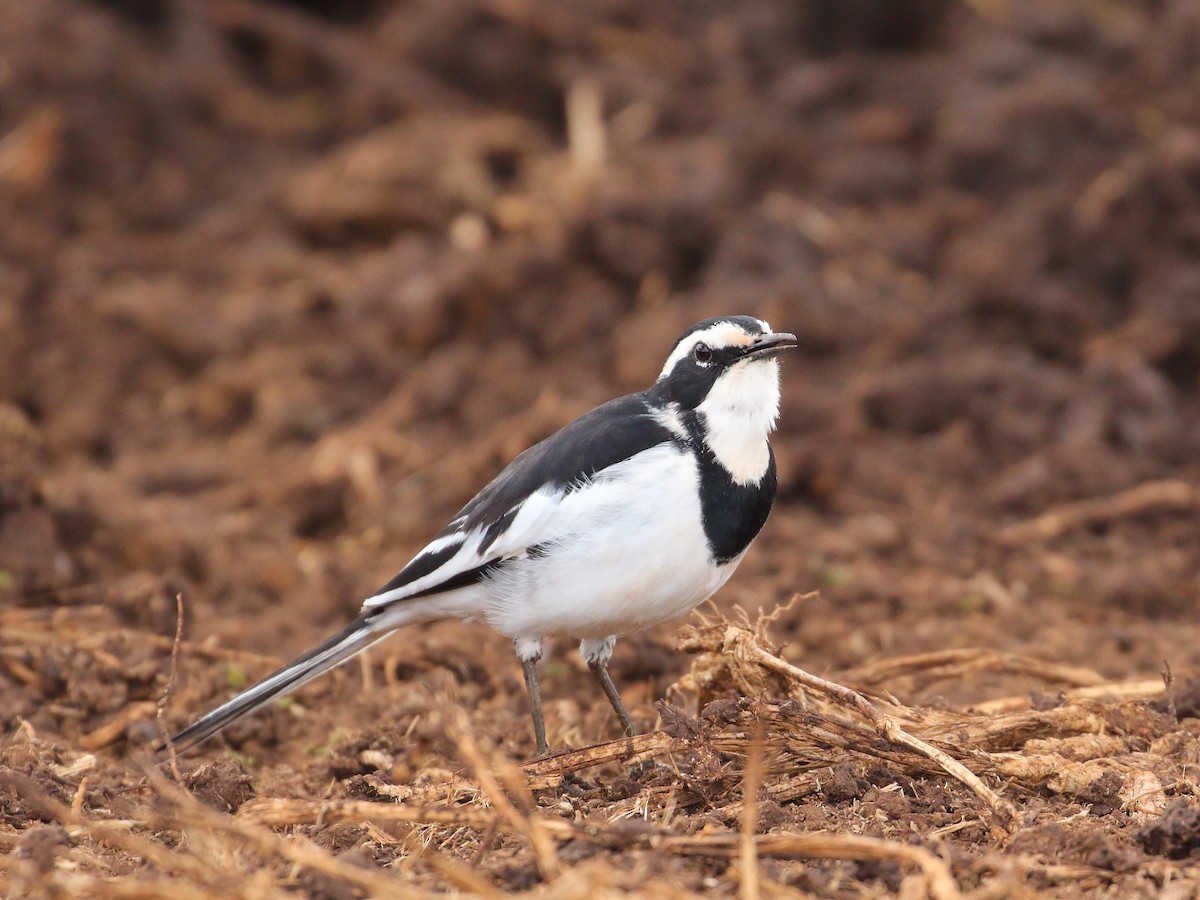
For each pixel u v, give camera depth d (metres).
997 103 18.92
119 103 20.48
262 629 12.05
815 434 15.62
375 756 9.49
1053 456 15.05
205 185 20.48
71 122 19.97
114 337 17.19
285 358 17.05
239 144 21.05
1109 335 16.88
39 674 10.65
